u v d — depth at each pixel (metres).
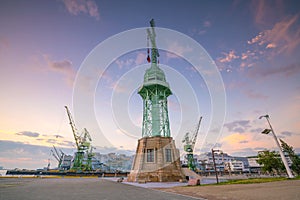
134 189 23.31
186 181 43.84
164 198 14.73
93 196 16.11
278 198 12.22
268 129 33.44
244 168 152.38
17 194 16.80
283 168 56.34
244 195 14.45
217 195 15.47
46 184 30.97
